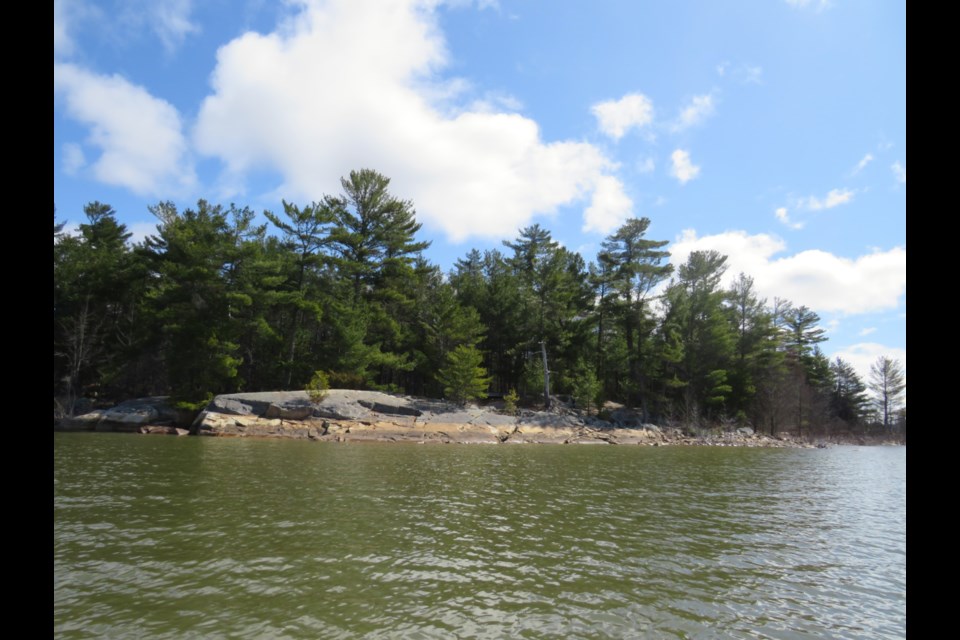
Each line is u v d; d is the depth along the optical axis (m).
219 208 41.06
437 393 49.19
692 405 49.44
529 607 7.36
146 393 46.53
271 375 44.31
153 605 7.04
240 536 10.32
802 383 57.50
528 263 59.78
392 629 6.54
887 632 6.95
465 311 49.59
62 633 6.19
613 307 51.41
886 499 17.88
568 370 53.31
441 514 12.81
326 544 9.95
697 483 20.02
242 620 6.67
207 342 37.19
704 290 51.16
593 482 19.17
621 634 6.63
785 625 7.10
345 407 36.12
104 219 54.34
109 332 47.03
